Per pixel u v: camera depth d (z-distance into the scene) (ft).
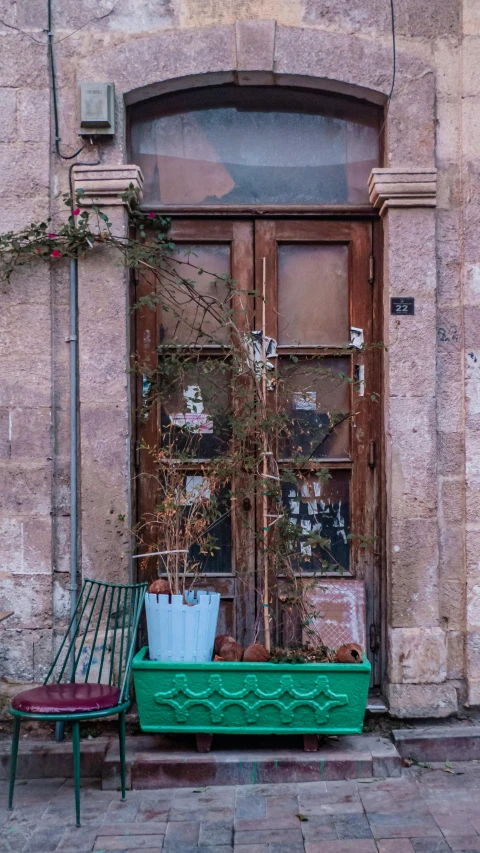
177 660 12.23
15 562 13.20
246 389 13.38
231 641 12.82
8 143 13.34
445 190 13.56
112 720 13.15
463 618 13.41
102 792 11.78
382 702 13.41
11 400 13.25
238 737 12.74
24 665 13.15
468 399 13.39
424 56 13.53
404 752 12.64
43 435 13.24
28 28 13.42
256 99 14.24
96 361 13.25
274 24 13.41
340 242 14.15
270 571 13.73
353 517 13.98
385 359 13.64
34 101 13.34
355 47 13.48
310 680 12.00
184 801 11.39
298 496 14.05
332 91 13.82
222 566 13.99
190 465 13.83
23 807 11.25
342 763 12.05
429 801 11.23
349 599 13.75
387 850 9.89
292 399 14.06
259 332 13.96
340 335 14.15
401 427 13.33
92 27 13.44
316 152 14.28
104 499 13.21
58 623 13.28
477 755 12.65
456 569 13.43
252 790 11.73
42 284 13.29
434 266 13.38
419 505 13.28
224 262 14.19
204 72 13.42
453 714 13.17
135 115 14.11
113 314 13.28
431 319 13.34
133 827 10.59
